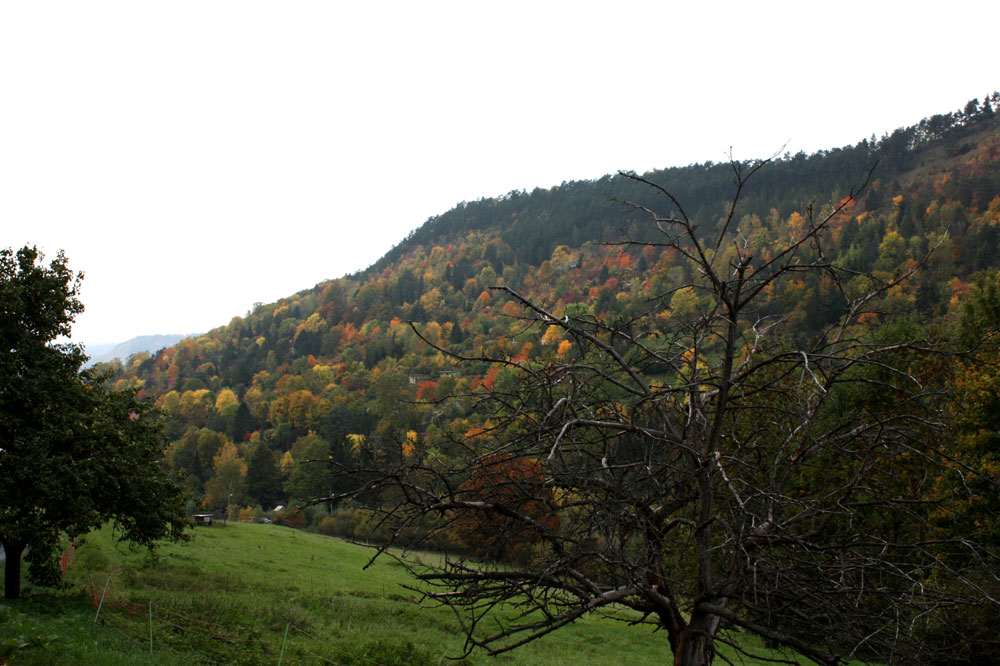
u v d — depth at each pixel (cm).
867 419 674
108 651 1184
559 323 604
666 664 2147
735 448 727
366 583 3170
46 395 1709
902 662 551
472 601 555
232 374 17162
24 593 1867
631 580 570
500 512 532
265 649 1561
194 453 10525
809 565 564
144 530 1961
